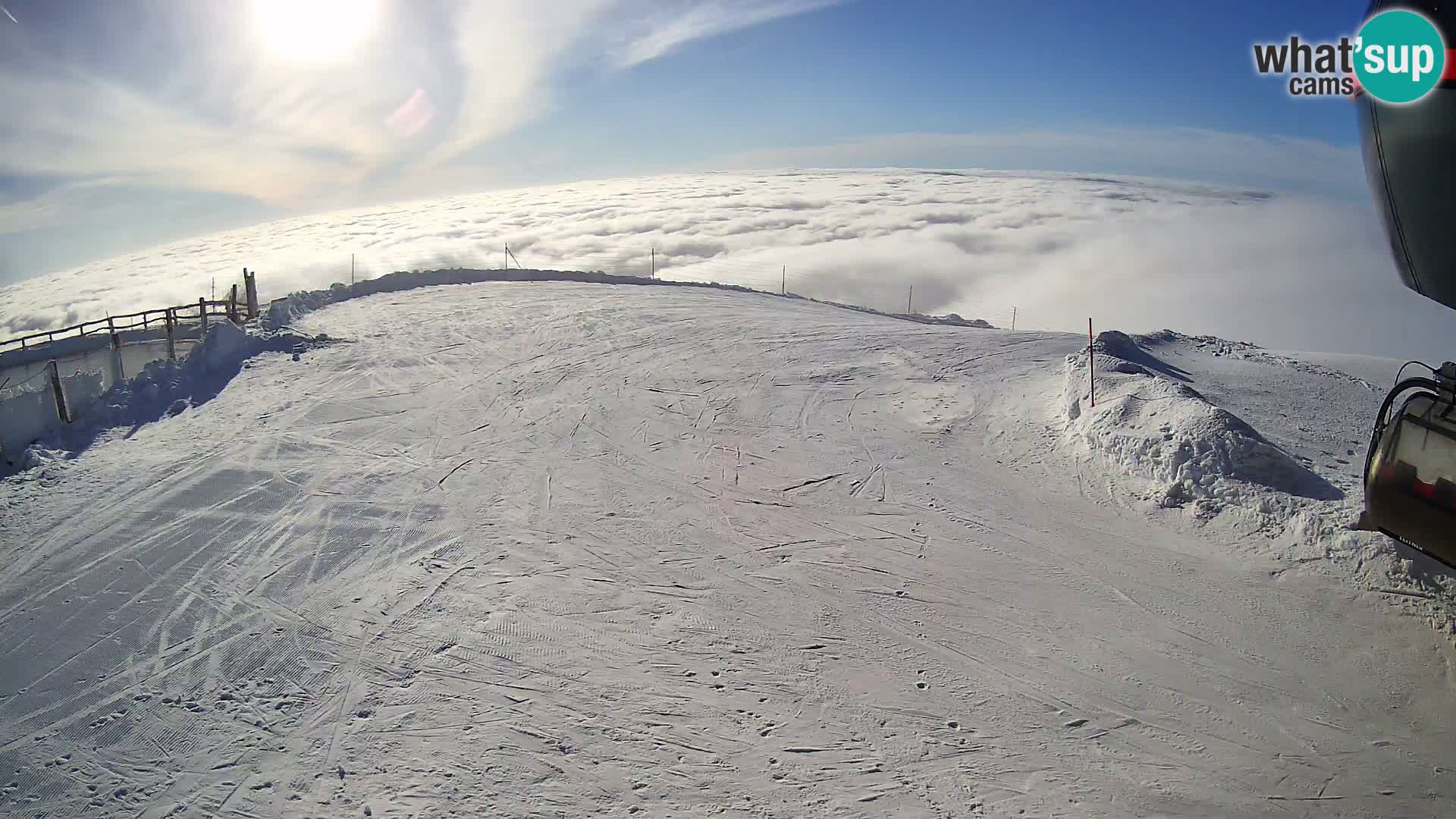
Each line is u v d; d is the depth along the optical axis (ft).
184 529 28.84
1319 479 28.68
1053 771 18.13
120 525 29.07
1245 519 27.27
